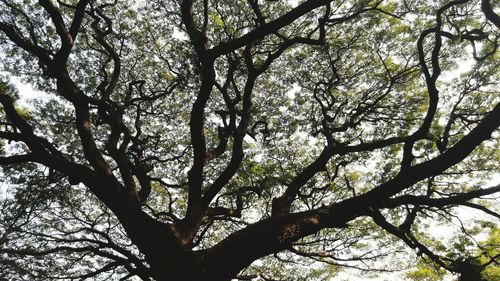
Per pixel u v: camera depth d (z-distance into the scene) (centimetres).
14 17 1205
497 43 1014
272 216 862
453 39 912
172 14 1347
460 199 889
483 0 843
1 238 1043
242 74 1436
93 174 851
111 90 1094
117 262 976
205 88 828
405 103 1373
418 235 1305
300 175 1020
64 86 926
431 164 784
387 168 1348
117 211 826
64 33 907
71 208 1284
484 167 1280
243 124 1053
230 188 1323
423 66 878
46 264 1149
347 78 1431
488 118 761
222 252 752
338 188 1368
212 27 1323
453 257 1001
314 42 991
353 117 1244
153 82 1455
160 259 765
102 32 1158
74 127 1342
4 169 1179
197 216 897
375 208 905
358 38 1349
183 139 1505
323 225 796
